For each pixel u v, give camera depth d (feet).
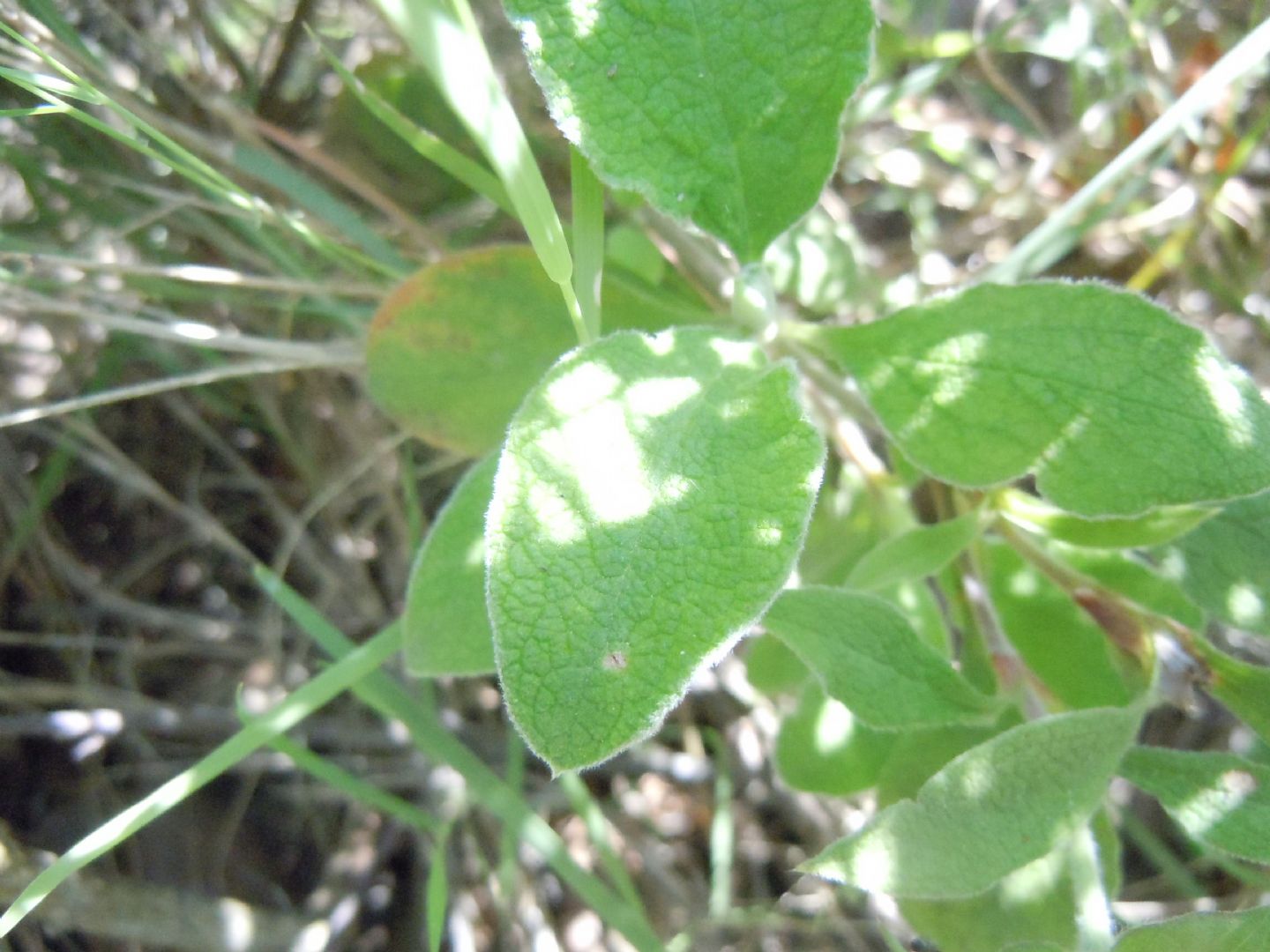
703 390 0.38
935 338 0.47
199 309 0.91
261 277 0.84
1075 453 0.45
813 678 0.62
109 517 0.98
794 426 0.37
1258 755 0.55
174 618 0.96
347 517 0.98
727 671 0.92
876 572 0.52
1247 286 0.95
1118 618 0.52
